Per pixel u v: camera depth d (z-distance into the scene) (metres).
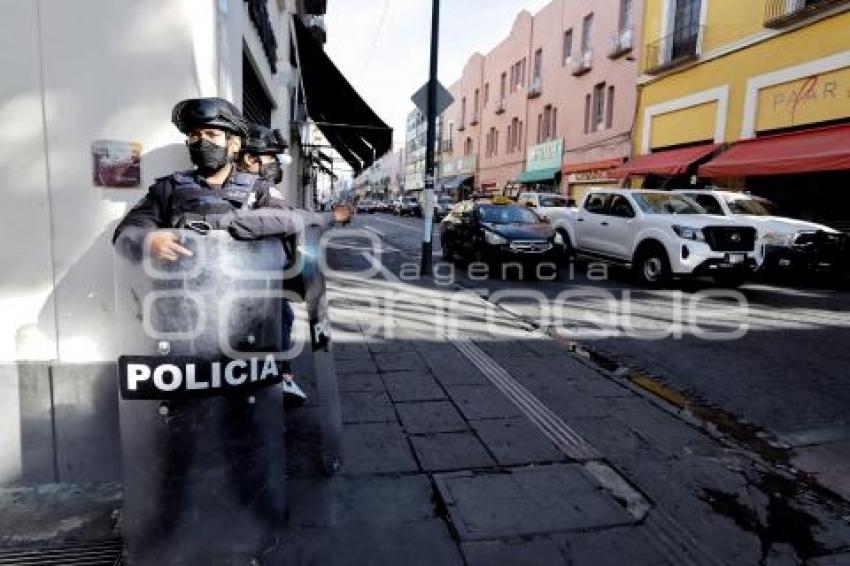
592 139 24.30
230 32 3.71
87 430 2.71
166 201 2.07
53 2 2.54
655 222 9.84
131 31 2.62
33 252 2.62
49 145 2.60
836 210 13.20
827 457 3.45
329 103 11.63
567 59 26.95
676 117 18.98
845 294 9.74
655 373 5.02
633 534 2.55
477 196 31.05
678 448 3.46
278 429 2.13
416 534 2.46
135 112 2.66
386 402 4.02
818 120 13.70
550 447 3.40
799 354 5.70
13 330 2.63
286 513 2.46
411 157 78.75
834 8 13.06
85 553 2.24
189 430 1.91
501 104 35.19
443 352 5.31
